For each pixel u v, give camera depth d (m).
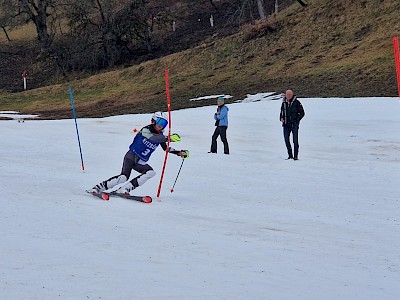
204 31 64.38
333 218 9.40
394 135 21.72
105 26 62.91
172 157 16.16
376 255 7.26
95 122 27.08
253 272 6.23
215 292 5.44
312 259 6.94
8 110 50.28
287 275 6.20
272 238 7.89
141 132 10.04
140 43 64.38
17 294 5.01
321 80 42.09
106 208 9.18
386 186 12.51
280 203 10.52
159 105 43.59
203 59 55.03
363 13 51.97
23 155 15.27
